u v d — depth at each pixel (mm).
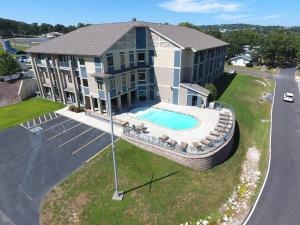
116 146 25531
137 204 18578
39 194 19422
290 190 21406
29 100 42094
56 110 36375
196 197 19797
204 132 27766
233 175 23188
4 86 45562
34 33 185375
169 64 35438
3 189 19984
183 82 36688
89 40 33875
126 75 34844
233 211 18859
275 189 21516
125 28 33375
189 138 26297
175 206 18734
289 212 18875
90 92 33594
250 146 29188
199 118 31812
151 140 25234
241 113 37750
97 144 26094
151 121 31281
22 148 25750
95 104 37250
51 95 42688
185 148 23047
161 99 38844
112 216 17516
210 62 45594
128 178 21172
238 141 29500
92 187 20094
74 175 21453
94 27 40312
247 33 110188
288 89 54938
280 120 36656
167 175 21891
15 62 49594
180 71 35062
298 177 23234
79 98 36719
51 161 23469
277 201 20062
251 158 26594
